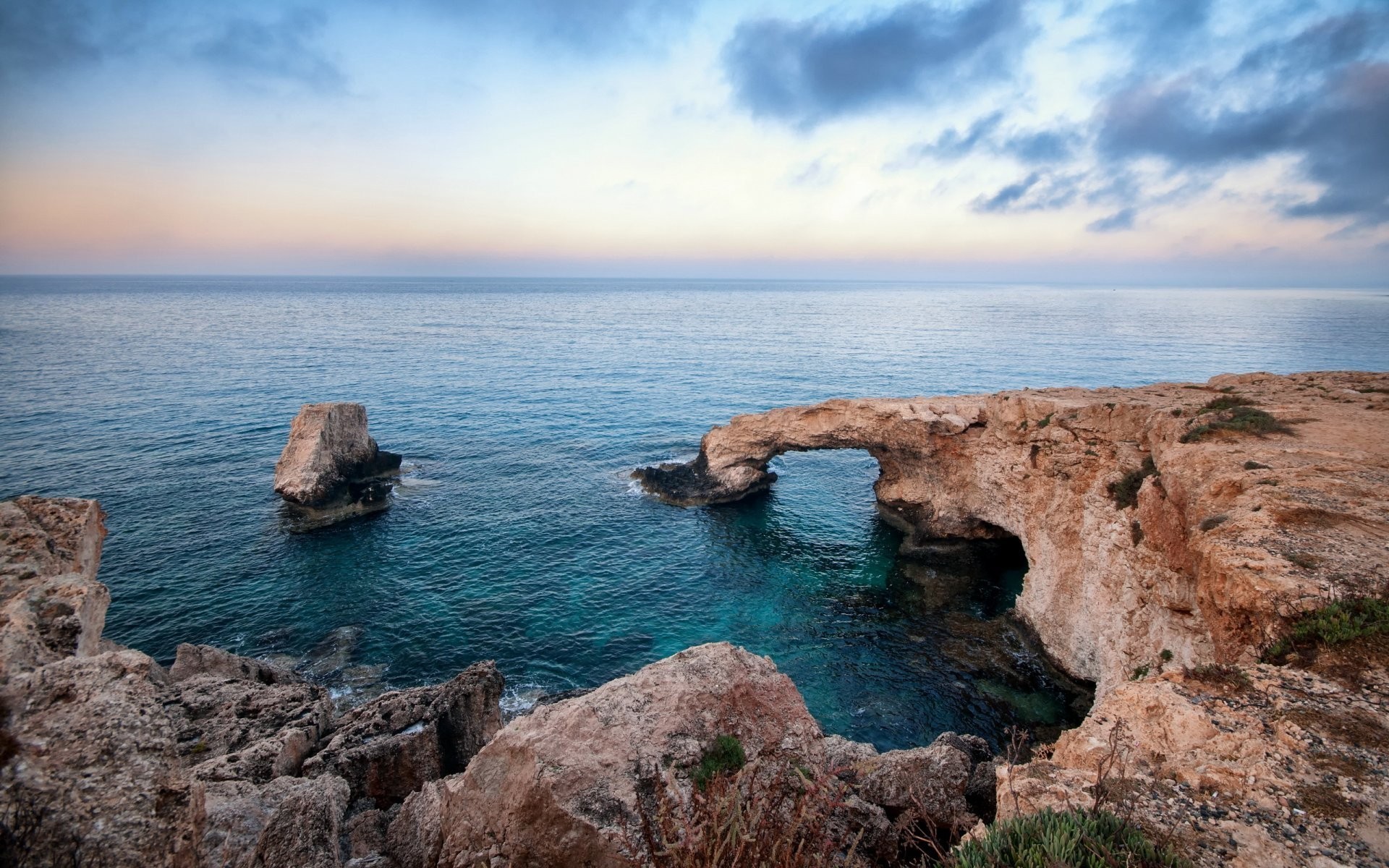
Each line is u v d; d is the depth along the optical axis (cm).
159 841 618
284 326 15525
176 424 6197
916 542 4269
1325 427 2234
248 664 2539
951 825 1315
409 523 4334
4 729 624
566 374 9506
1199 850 805
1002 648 3098
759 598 3581
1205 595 1548
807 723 1107
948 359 10788
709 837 632
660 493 4966
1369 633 1193
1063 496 3064
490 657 2952
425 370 9538
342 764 1753
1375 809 857
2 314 17575
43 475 4800
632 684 1098
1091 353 11319
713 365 10400
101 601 1138
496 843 917
